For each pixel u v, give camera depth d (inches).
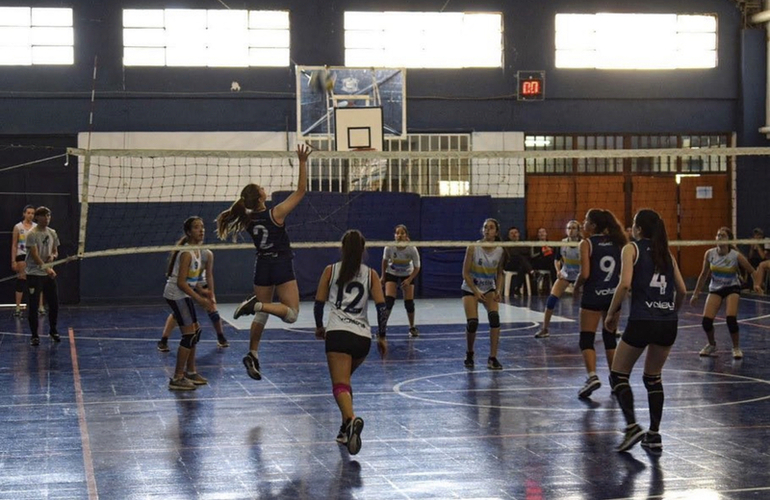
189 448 307.7
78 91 916.6
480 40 975.0
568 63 986.7
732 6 998.4
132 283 915.4
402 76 921.5
